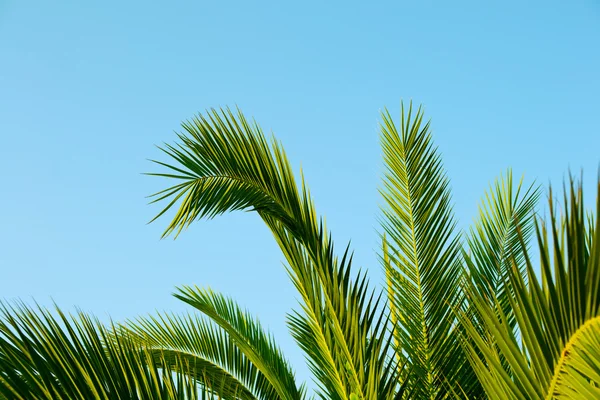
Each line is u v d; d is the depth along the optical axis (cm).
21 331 191
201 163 370
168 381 206
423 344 406
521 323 180
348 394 359
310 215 368
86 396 192
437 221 441
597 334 160
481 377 205
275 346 514
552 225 166
